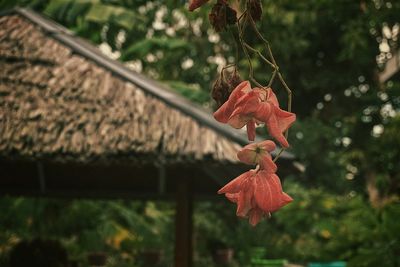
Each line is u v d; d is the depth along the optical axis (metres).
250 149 0.82
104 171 7.33
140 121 5.78
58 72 6.33
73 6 9.70
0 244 9.93
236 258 14.88
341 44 15.91
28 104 5.94
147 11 16.23
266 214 0.81
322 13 15.41
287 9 15.54
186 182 6.20
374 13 13.85
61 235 11.01
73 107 5.93
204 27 15.26
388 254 7.34
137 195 7.59
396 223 7.51
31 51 6.57
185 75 17.02
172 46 11.86
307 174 19.50
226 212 15.88
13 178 7.57
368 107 16.61
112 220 11.43
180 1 15.82
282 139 0.81
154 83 6.58
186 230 6.15
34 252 7.95
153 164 5.50
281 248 13.79
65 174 7.39
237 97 0.83
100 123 5.76
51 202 10.59
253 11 0.91
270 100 0.82
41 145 5.56
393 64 12.07
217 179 6.33
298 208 12.48
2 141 5.59
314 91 16.69
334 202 12.37
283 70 15.83
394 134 14.08
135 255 12.75
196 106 6.45
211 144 5.53
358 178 17.03
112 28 13.85
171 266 13.26
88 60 6.51
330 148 18.48
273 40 14.99
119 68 6.46
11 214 10.75
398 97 16.16
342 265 8.41
